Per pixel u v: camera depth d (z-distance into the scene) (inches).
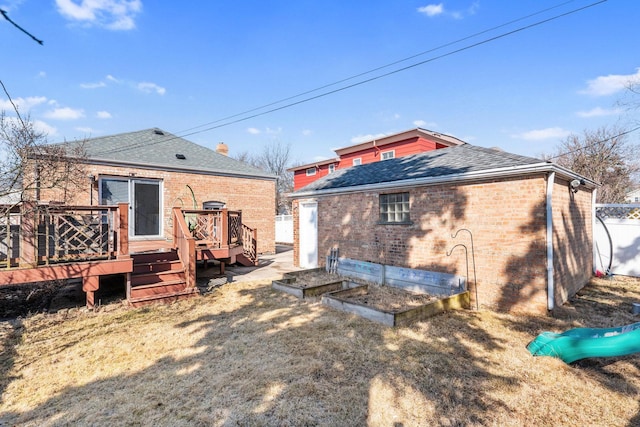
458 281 261.0
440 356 161.8
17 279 215.0
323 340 181.5
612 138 751.1
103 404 123.0
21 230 219.5
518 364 153.8
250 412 116.6
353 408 118.9
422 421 111.7
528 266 233.0
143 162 444.1
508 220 243.6
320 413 115.9
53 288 309.0
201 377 142.1
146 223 450.0
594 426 109.5
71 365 155.6
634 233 354.0
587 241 338.0
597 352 146.7
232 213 374.9
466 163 295.6
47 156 303.9
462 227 270.2
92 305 242.7
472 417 113.8
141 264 287.1
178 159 506.0
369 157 836.0
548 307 223.5
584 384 136.3
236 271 404.8
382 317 208.7
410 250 309.4
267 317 223.9
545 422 111.5
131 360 160.2
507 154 300.5
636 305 228.4
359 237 360.5
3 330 201.0
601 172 796.6
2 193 254.2
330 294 261.0
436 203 289.4
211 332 196.5
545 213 225.8
